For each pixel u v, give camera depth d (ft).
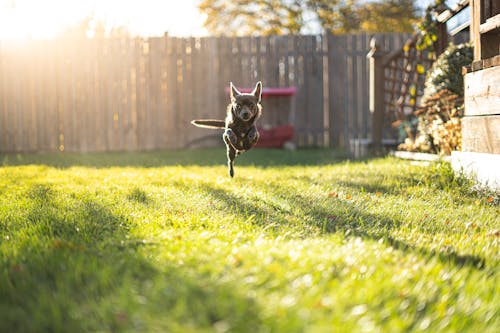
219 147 48.14
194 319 7.23
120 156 40.06
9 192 19.92
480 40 21.13
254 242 11.54
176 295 7.97
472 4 22.84
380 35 48.65
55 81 46.65
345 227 14.08
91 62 46.85
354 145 39.68
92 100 47.01
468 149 21.39
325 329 6.73
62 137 47.09
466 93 21.67
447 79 28.89
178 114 47.85
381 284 8.59
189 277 8.77
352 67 48.73
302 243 11.53
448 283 9.08
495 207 16.72
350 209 16.38
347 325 7.02
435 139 28.66
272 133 46.26
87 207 16.17
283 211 16.33
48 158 38.78
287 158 36.50
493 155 18.92
